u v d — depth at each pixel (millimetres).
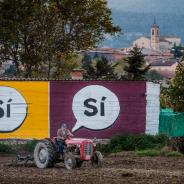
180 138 82562
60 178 46156
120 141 77625
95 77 131625
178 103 91250
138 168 56625
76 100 80500
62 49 126688
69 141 57812
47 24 124688
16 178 46438
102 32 128125
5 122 79688
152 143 78062
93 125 80500
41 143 58875
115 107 80875
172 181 43812
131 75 130500
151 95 81375
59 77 130250
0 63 126875
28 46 124938
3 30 120688
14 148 77250
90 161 62125
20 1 122000
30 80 80000
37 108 80125
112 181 43875
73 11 124750
